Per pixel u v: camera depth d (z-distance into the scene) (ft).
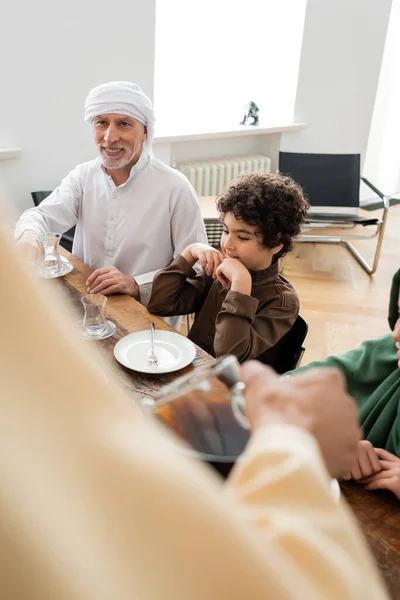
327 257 12.37
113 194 6.09
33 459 0.39
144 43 9.68
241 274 4.26
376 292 10.88
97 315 4.17
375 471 2.81
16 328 0.38
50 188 9.61
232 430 1.11
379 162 15.84
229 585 0.42
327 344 8.91
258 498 0.64
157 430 0.49
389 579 2.08
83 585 0.39
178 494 0.43
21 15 8.20
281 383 1.06
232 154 13.24
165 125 11.89
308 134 13.37
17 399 0.39
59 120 9.24
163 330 4.22
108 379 0.48
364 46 12.85
